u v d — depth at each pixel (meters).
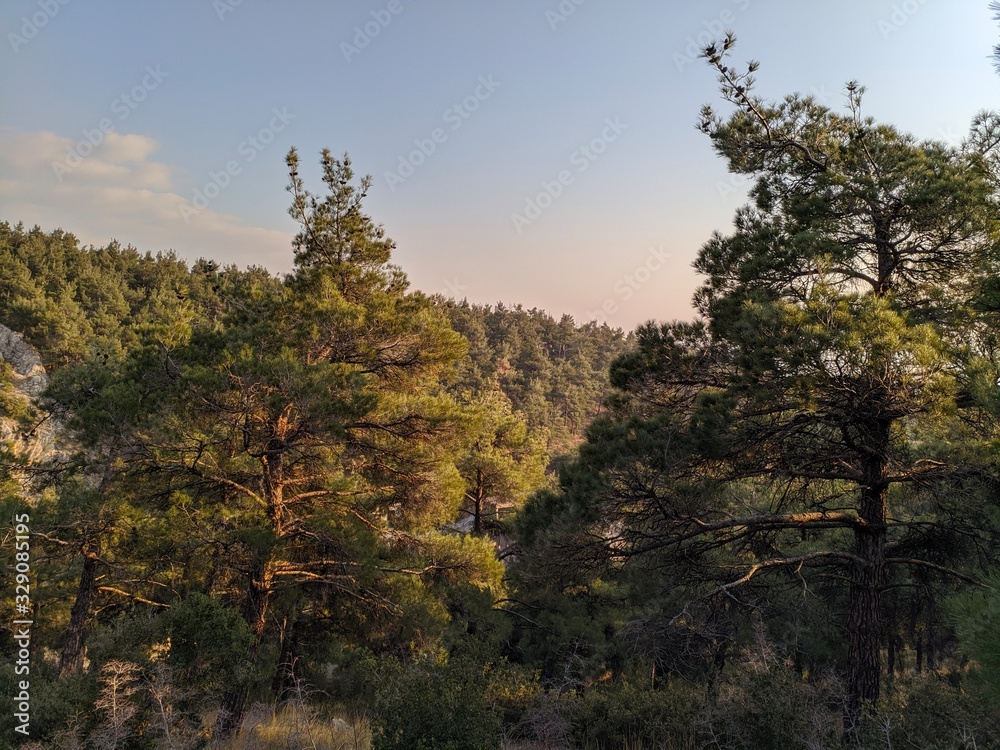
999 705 5.56
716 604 12.63
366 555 13.70
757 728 9.52
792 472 11.30
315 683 16.45
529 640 20.08
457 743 8.12
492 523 22.77
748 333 9.74
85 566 15.75
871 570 10.84
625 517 11.60
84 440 12.88
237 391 12.24
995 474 9.09
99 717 8.77
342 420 12.47
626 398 12.80
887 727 8.31
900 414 9.58
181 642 9.84
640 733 11.18
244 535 12.24
